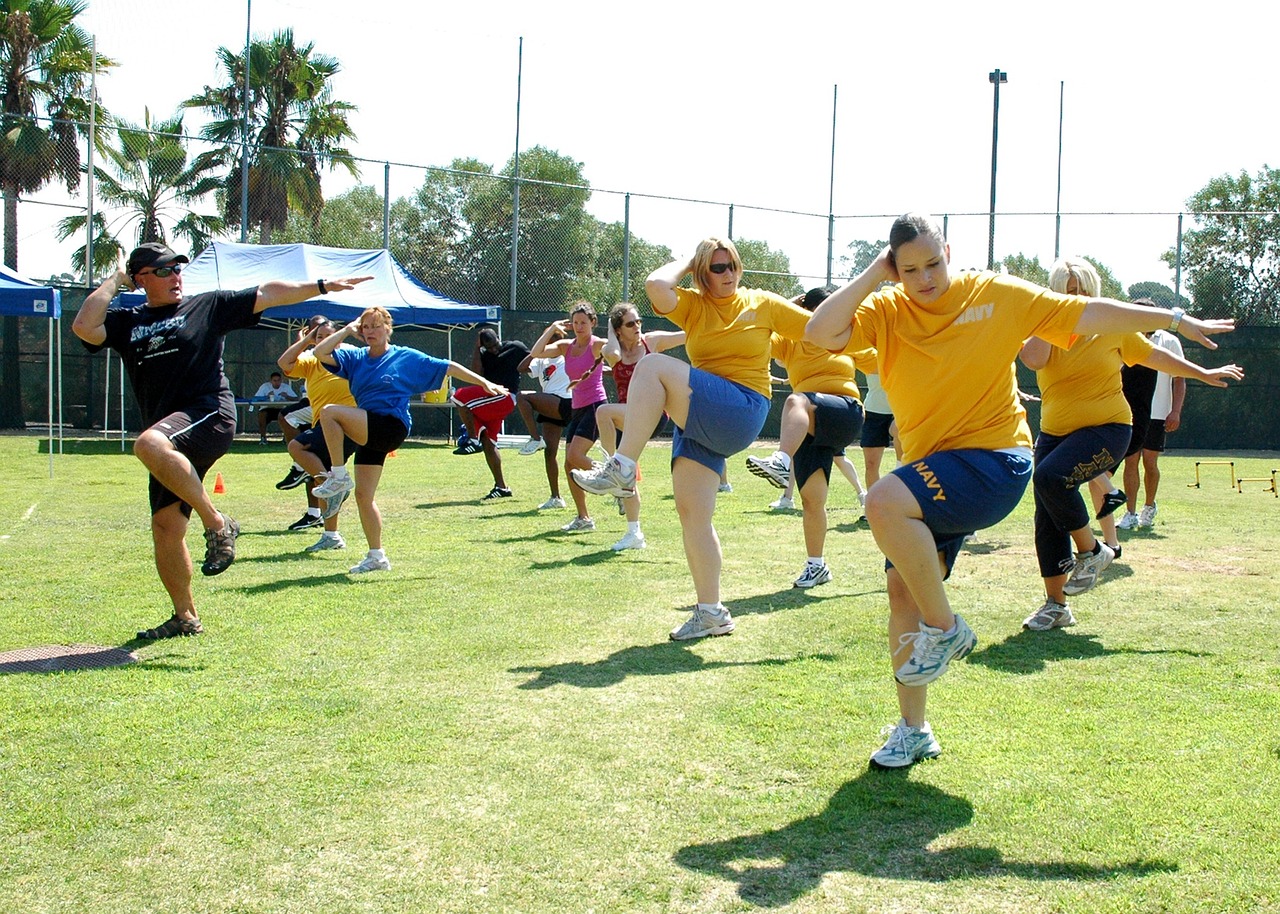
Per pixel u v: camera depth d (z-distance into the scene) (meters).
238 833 2.90
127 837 2.88
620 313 8.32
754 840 2.87
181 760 3.43
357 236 23.23
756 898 2.56
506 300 22.73
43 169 22.64
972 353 3.25
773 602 5.89
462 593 6.09
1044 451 5.50
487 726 3.76
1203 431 23.20
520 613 5.58
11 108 28.31
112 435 20.53
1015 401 3.40
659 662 4.61
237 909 2.51
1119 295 23.08
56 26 28.59
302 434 8.73
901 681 3.21
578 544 8.00
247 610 5.61
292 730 3.71
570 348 8.73
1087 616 5.60
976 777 3.30
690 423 4.99
